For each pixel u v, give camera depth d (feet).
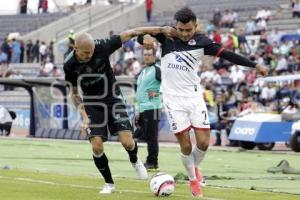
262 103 192.03
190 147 72.23
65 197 68.59
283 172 103.24
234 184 86.12
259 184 86.79
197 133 73.36
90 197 68.69
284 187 83.56
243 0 286.25
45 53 285.02
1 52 288.30
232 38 233.76
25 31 322.55
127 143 75.82
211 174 100.68
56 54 291.38
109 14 306.76
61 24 310.04
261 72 70.79
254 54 222.48
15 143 172.04
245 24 264.93
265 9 272.10
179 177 88.33
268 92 190.70
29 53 289.53
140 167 77.92
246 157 136.67
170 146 169.48
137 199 67.72
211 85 199.62
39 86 209.56
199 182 75.05
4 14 336.29
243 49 233.55
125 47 255.09
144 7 303.48
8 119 216.74
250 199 70.13
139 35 73.26
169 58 72.74
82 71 72.64
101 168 72.69
